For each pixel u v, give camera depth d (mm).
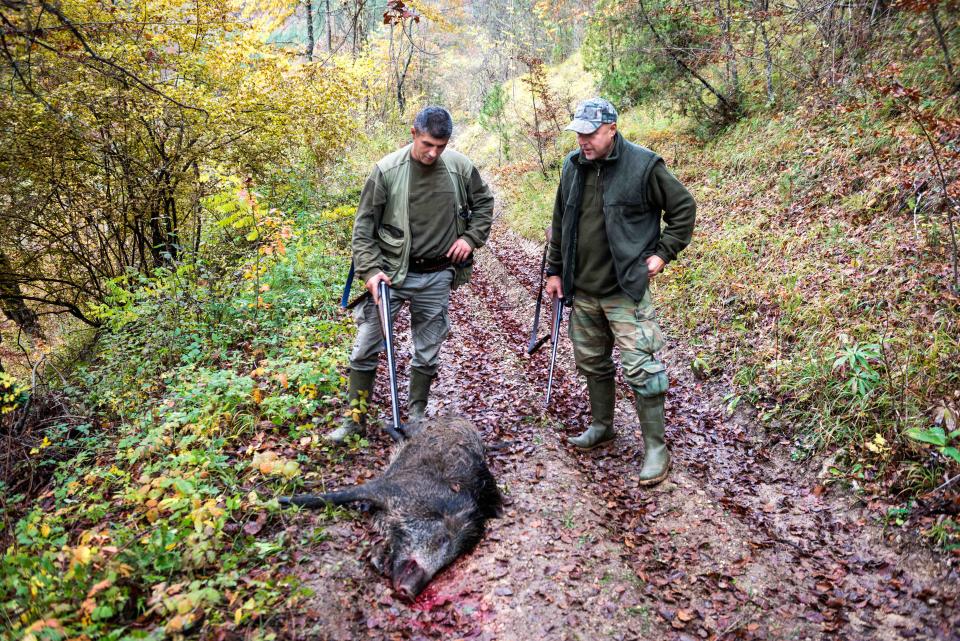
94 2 6930
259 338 6148
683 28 11727
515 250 12039
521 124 19734
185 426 4176
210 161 8812
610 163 3965
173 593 2727
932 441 3396
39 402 5352
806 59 10250
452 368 6457
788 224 7559
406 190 4152
